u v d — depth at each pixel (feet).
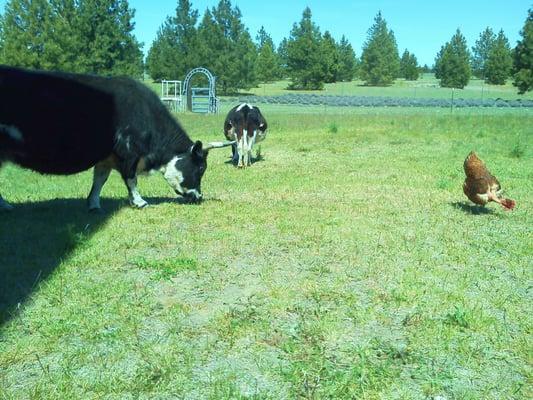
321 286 11.03
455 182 22.39
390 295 10.59
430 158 29.14
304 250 13.35
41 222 15.35
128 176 17.11
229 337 8.79
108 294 10.44
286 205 18.13
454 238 14.52
